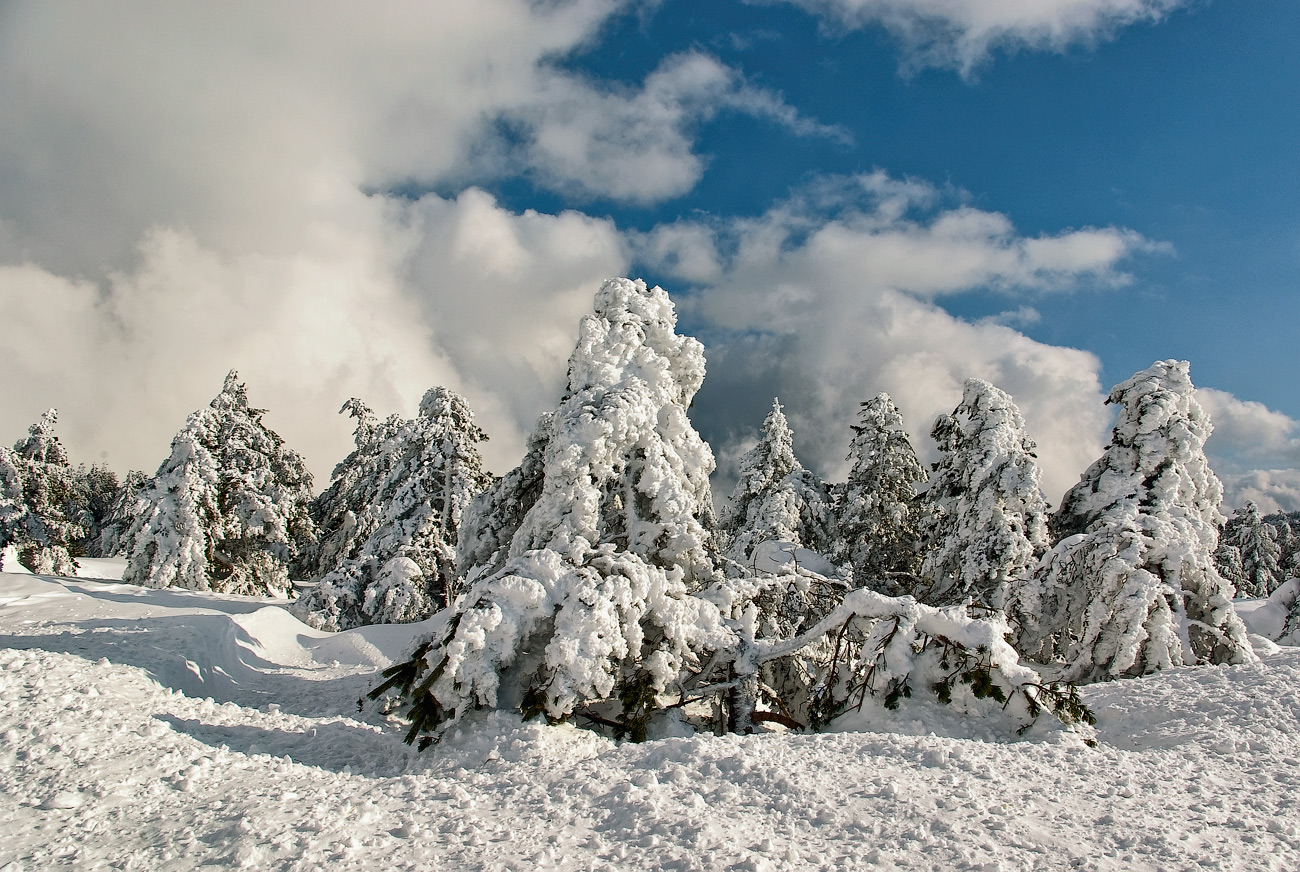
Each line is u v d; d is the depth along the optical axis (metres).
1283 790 6.86
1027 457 19.80
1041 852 5.25
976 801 6.14
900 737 8.15
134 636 12.89
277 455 33.59
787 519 24.17
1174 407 17.50
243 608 24.19
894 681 10.34
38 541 30.47
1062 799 6.35
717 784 6.55
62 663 8.62
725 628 11.14
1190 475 17.44
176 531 27.70
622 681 10.54
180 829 5.56
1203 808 6.27
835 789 6.43
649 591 10.59
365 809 5.84
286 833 5.43
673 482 12.48
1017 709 9.79
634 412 12.34
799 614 13.88
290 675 16.33
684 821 5.60
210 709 9.20
